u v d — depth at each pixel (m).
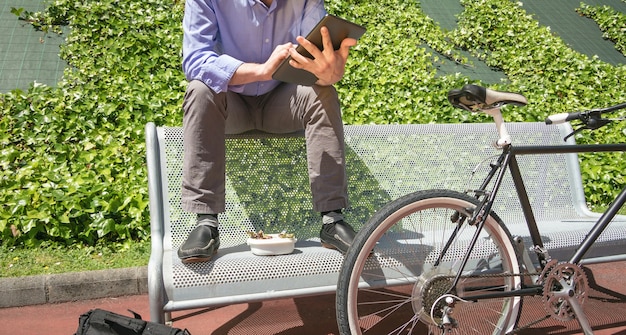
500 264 2.45
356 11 7.34
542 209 3.29
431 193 2.24
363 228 2.17
